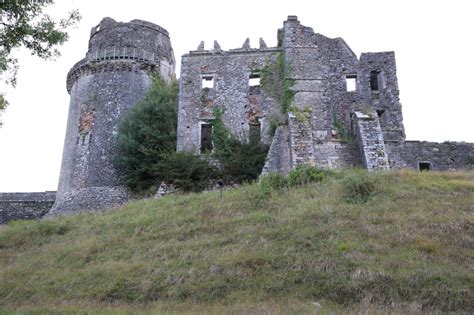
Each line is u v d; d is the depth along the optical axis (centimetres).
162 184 2631
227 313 1059
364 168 2464
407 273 1195
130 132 2980
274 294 1211
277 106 2839
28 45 1558
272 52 2962
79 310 1139
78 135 3391
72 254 1684
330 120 2845
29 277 1541
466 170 2536
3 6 1465
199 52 3000
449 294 1109
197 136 2828
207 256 1445
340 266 1278
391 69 3128
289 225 1609
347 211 1686
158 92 3200
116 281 1359
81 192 3112
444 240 1388
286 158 2559
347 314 1023
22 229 2214
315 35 3098
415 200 1756
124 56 3550
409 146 2711
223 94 2906
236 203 1980
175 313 1074
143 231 1812
